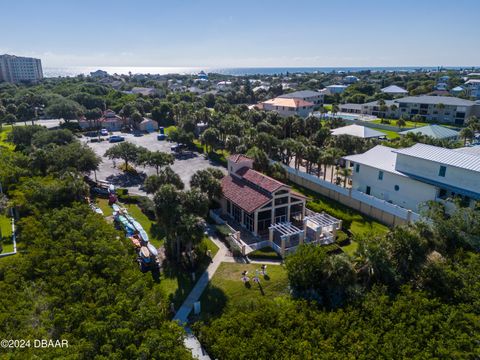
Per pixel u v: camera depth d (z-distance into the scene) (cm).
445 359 2278
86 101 14088
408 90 18962
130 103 12825
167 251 4022
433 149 4978
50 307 2430
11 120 11731
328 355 2258
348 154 7119
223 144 8756
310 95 16550
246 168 5219
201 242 3909
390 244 3159
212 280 3616
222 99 16288
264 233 4584
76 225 3647
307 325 2567
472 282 2930
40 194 4462
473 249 3469
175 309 3209
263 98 18788
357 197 5175
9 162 5819
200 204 3972
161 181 5038
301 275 3053
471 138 8469
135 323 2262
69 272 2759
